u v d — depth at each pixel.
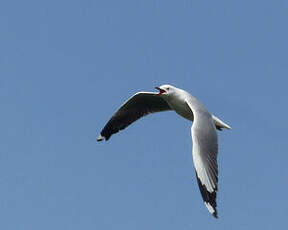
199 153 18.30
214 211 17.84
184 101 20.36
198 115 19.20
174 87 20.61
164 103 21.53
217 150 18.64
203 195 17.98
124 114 22.03
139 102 21.69
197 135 18.61
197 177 18.08
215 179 18.23
